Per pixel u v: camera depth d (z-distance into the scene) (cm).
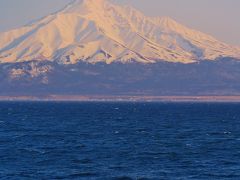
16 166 19800
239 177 18025
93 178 17750
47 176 18012
